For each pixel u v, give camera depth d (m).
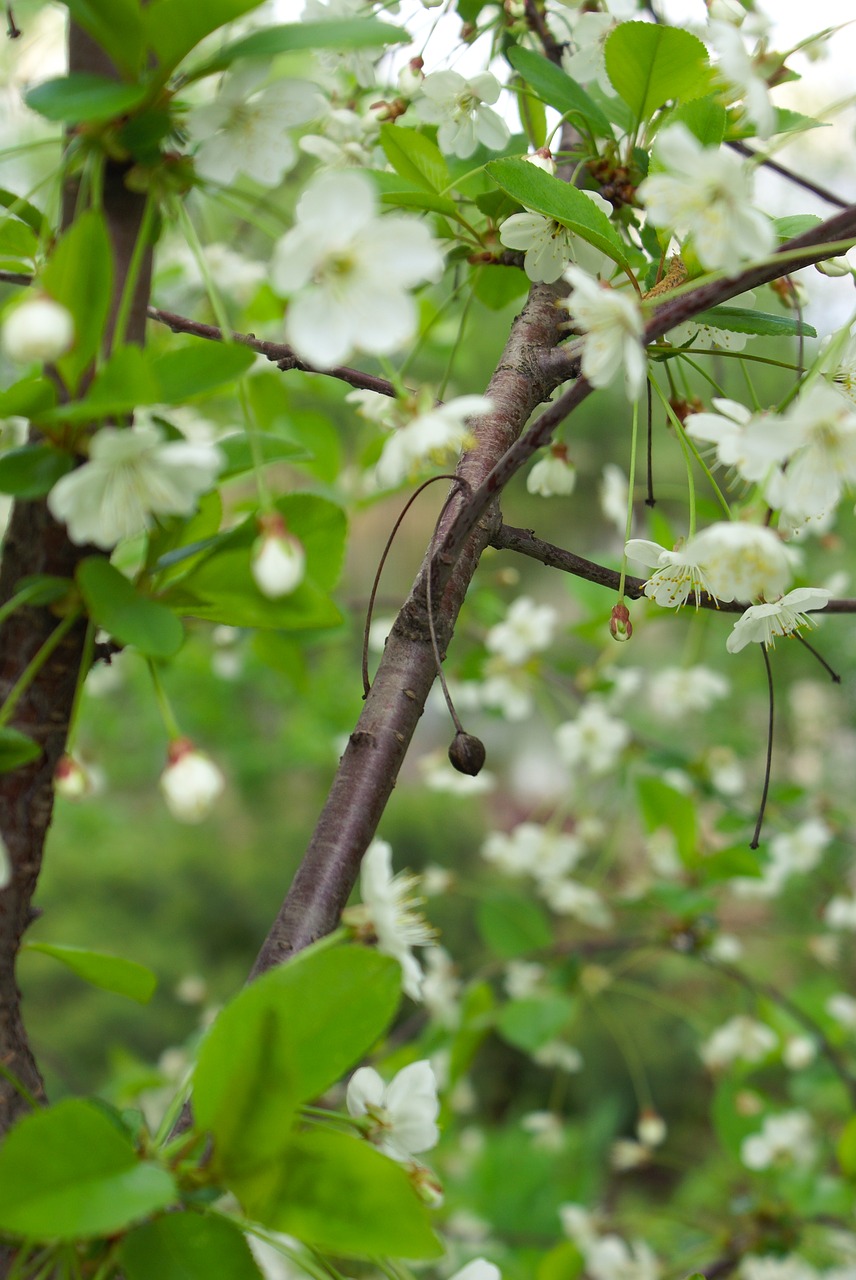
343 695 3.25
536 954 1.96
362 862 1.12
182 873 4.61
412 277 1.08
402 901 1.19
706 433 1.12
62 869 4.49
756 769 4.31
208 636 2.63
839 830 2.20
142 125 1.08
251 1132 1.06
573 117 1.21
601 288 1.11
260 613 1.09
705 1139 4.31
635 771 2.16
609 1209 3.30
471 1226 2.36
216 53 1.08
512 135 1.26
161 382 1.08
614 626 1.15
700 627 2.16
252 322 1.76
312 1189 1.06
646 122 1.21
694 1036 4.25
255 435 1.08
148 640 1.07
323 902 1.11
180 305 2.09
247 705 3.60
